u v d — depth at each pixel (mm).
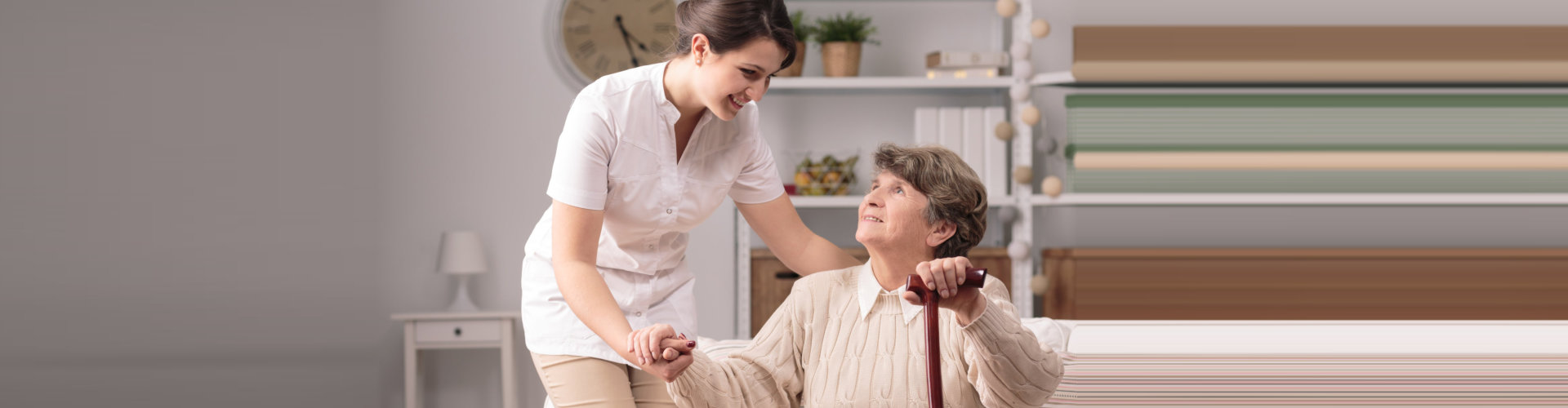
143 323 3684
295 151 3666
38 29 3615
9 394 3639
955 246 1312
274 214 3680
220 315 3699
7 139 3613
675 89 1334
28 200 3633
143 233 3670
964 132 3357
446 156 3619
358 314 3703
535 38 3594
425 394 3699
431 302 3676
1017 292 3309
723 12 1224
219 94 3652
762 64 1233
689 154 1408
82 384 3668
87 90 3631
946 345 1298
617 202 1388
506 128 3605
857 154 3631
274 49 3652
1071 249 3203
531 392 3658
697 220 1462
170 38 3643
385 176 3648
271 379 3707
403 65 3623
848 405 1304
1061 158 3525
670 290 1533
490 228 3609
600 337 1284
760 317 3371
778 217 1531
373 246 3674
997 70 3365
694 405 1272
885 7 3613
